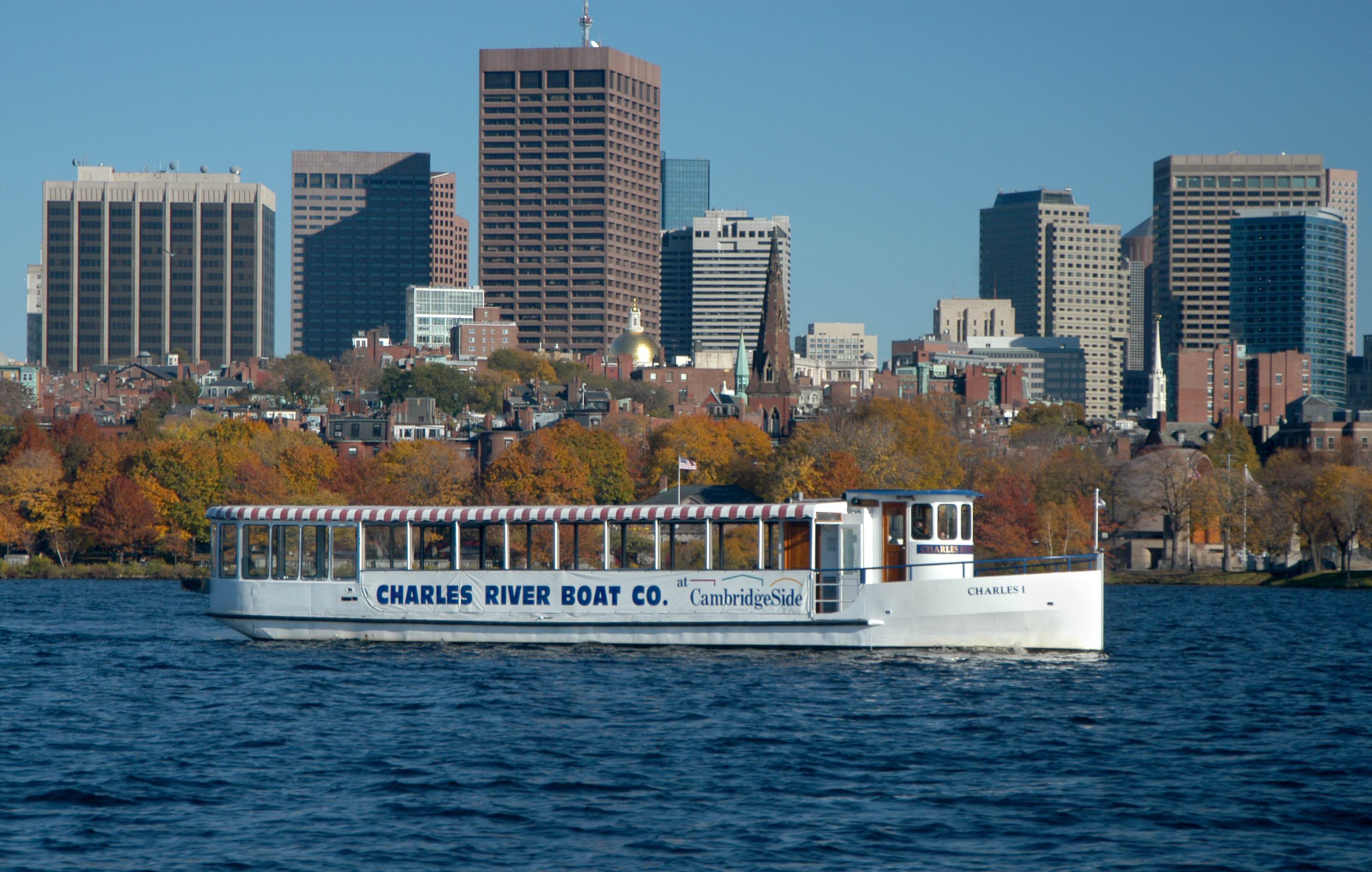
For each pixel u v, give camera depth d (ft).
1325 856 332.19
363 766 419.74
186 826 355.77
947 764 422.82
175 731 475.72
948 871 320.50
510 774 408.87
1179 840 344.28
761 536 621.31
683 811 369.09
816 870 320.91
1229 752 444.96
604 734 463.42
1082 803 378.32
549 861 327.47
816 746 446.60
